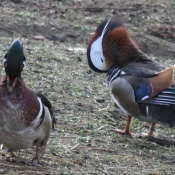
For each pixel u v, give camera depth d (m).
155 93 12.31
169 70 12.40
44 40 19.38
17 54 8.91
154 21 23.55
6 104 8.85
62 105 13.74
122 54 12.87
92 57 13.16
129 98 12.45
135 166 10.72
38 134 9.28
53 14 22.44
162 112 12.37
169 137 12.99
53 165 10.04
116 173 10.16
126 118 13.77
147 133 12.91
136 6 24.77
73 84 15.31
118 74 12.68
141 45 20.89
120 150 11.59
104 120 13.32
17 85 8.97
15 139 9.09
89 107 13.93
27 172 9.40
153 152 11.72
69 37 20.12
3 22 19.75
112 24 13.02
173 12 24.72
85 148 11.34
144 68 12.62
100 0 24.80
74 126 12.57
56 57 17.28
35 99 9.09
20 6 22.58
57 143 11.35
